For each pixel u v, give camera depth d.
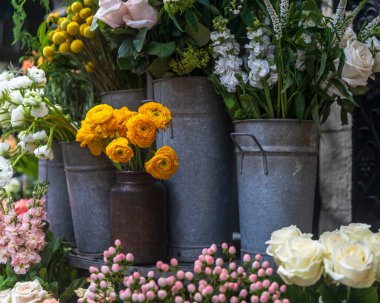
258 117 1.44
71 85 1.91
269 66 1.39
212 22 1.52
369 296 1.21
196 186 1.52
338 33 1.37
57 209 1.84
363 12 1.94
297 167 1.42
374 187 1.94
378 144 1.92
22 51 3.45
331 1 2.01
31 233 1.58
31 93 1.54
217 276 1.21
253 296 1.15
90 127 1.42
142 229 1.46
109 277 1.28
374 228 1.94
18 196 2.81
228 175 1.57
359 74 1.38
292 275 1.16
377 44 1.46
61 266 1.70
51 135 1.58
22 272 1.56
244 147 1.45
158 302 1.21
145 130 1.38
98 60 1.73
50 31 1.81
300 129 1.42
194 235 1.52
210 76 1.47
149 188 1.47
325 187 2.11
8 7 3.63
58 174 1.83
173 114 1.52
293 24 1.40
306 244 1.18
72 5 1.69
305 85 1.42
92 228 1.64
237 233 1.94
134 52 1.49
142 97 1.70
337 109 2.06
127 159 1.38
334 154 2.08
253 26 1.40
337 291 1.24
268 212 1.42
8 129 1.85
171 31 1.50
